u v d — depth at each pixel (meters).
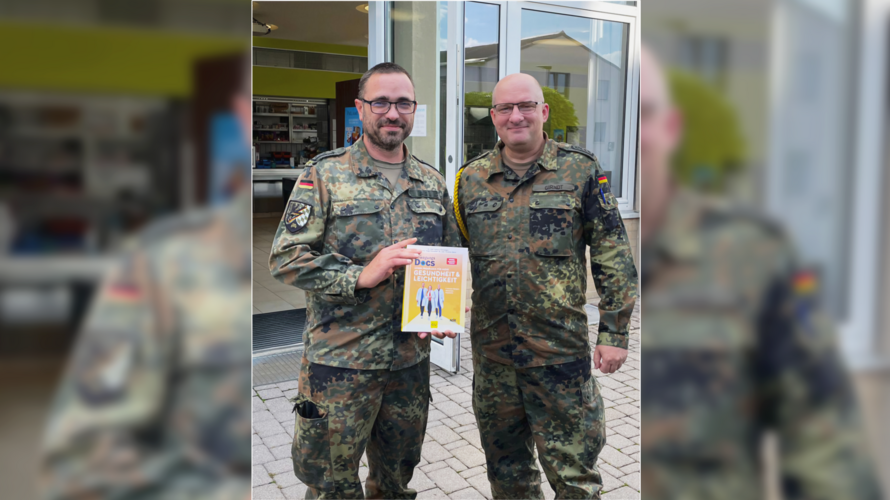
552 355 2.26
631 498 2.75
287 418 3.52
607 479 2.92
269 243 8.91
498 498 2.45
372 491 2.46
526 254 2.27
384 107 2.15
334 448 2.14
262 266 7.25
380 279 2.06
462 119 4.29
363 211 2.18
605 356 2.30
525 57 5.45
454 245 2.42
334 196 2.19
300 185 2.21
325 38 12.48
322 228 2.20
